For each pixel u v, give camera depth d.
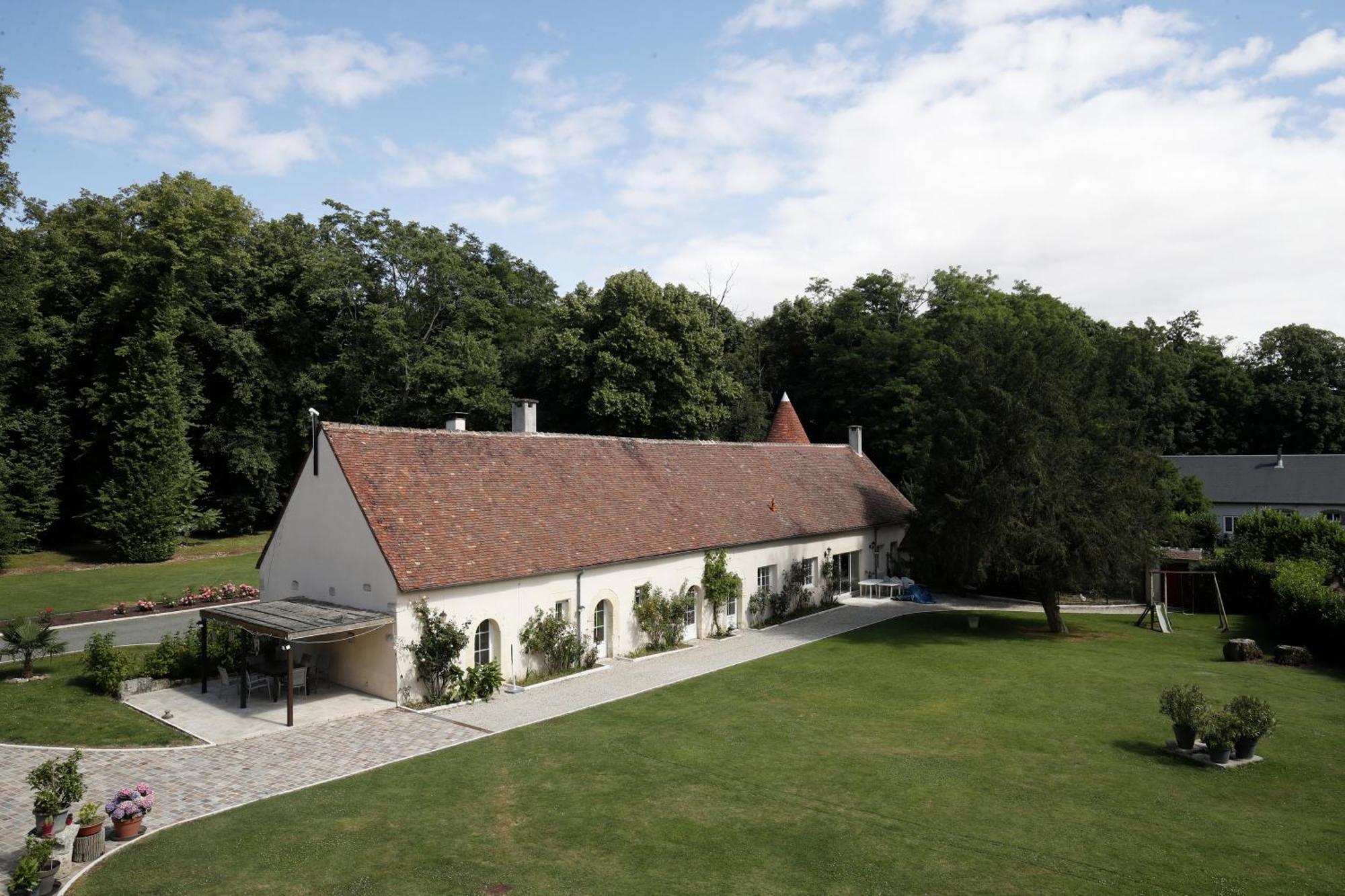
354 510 23.47
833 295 84.31
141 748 18.97
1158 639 32.44
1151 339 35.44
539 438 31.09
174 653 24.75
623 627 28.39
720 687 24.56
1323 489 61.41
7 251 43.75
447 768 17.75
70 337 52.53
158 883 12.80
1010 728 20.80
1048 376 31.59
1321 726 20.81
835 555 40.03
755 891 12.57
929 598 40.75
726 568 32.31
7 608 37.38
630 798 16.19
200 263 55.16
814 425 72.44
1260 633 33.53
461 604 23.31
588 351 55.62
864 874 13.10
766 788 16.69
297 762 18.09
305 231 68.69
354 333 61.09
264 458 56.81
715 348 59.03
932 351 57.72
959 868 13.30
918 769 17.84
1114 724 21.16
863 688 24.62
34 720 21.02
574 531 27.52
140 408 51.06
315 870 13.20
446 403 58.62
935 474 34.72
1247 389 75.00
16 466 49.59
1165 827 14.88
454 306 64.88
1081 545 30.70
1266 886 12.68
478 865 13.38
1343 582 34.09
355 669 23.52
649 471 33.81
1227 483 65.31
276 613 22.69
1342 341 80.12
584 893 12.48
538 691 23.94
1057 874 13.09
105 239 54.09
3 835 14.46
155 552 49.88
